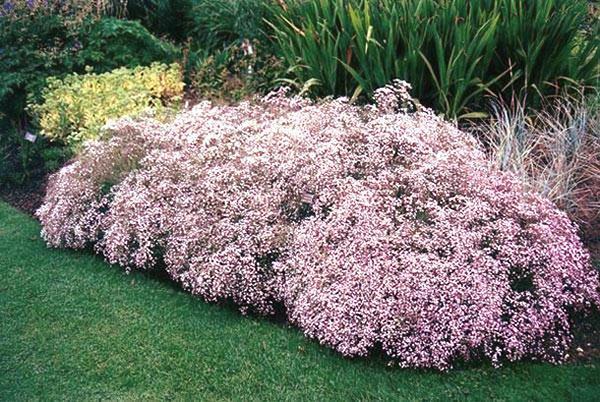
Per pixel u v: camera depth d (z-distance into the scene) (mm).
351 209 3703
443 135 4375
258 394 3244
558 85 5586
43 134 6145
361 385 3270
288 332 3727
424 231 3615
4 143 6551
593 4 6734
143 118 5410
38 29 6922
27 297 4164
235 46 7293
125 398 3244
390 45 5500
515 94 5605
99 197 4836
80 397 3256
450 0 5633
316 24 6191
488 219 3740
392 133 4141
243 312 3871
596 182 4539
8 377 3404
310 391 3248
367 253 3516
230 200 4121
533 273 3617
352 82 6023
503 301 3527
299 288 3674
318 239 3703
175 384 3332
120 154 4961
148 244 4254
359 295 3424
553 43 5465
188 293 4184
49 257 4723
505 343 3367
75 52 7164
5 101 6723
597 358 3430
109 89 6422
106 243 4480
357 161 4141
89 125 5949
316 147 4180
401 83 4953
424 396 3178
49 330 3803
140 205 4375
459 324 3312
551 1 5355
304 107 4969
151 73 6902
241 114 5125
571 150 4762
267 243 3850
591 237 4191
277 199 4043
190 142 4699
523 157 4598
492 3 5715
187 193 4363
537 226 3678
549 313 3461
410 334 3373
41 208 5027
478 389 3213
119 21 7547
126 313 3955
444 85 5410
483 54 5480
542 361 3414
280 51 6730
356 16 5664
